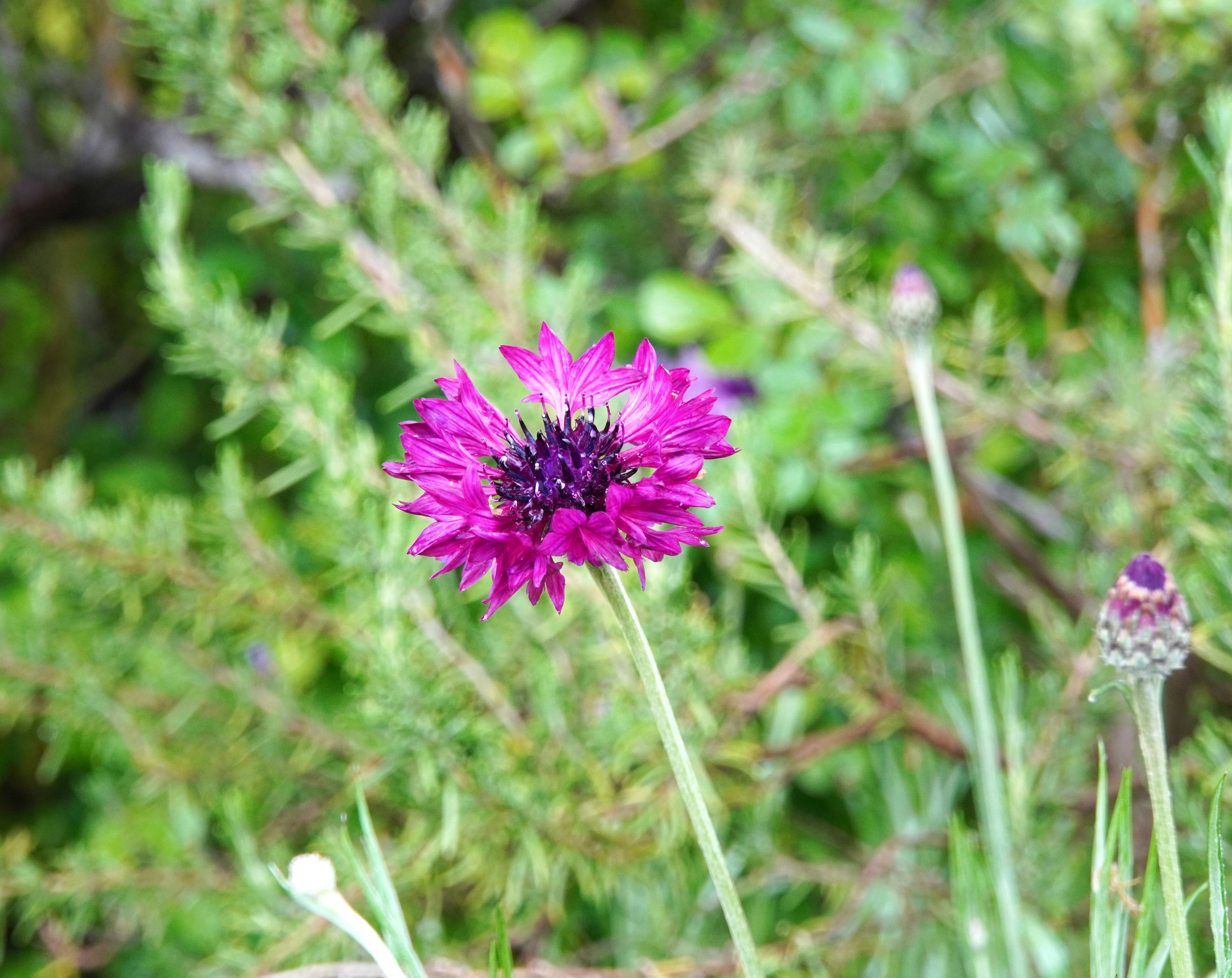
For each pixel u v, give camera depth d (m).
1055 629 0.43
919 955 0.40
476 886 0.42
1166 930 0.30
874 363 0.44
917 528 0.50
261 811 0.45
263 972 0.38
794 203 0.52
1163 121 0.48
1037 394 0.44
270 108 0.43
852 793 0.46
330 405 0.40
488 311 0.44
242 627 0.45
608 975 0.38
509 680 0.41
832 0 0.47
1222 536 0.38
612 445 0.30
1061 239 0.48
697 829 0.28
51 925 0.43
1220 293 0.37
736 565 0.41
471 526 0.28
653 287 0.47
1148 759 0.29
